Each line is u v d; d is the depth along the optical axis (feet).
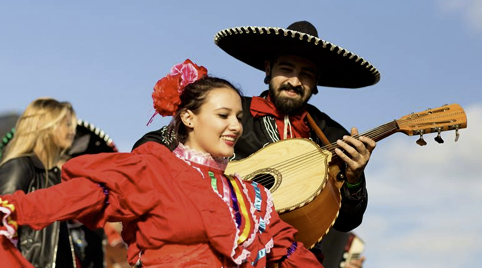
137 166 18.34
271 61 25.48
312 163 23.67
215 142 19.07
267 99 25.40
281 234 19.72
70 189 17.98
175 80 19.44
